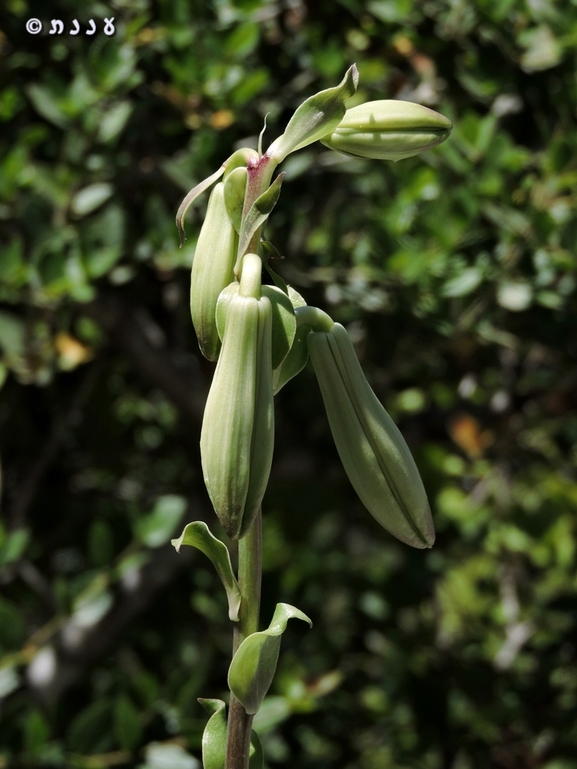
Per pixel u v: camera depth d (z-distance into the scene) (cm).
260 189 49
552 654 154
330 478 141
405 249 106
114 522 128
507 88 118
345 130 52
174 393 132
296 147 50
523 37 115
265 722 108
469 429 138
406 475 52
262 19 122
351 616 161
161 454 154
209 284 50
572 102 111
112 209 109
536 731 148
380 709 152
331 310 125
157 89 114
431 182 112
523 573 162
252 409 48
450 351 135
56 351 119
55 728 120
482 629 162
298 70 126
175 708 111
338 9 123
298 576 161
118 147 119
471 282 107
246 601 51
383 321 129
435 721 145
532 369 147
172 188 122
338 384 52
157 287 133
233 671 50
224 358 48
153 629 148
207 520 140
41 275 105
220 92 112
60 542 147
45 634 108
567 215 110
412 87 123
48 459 130
